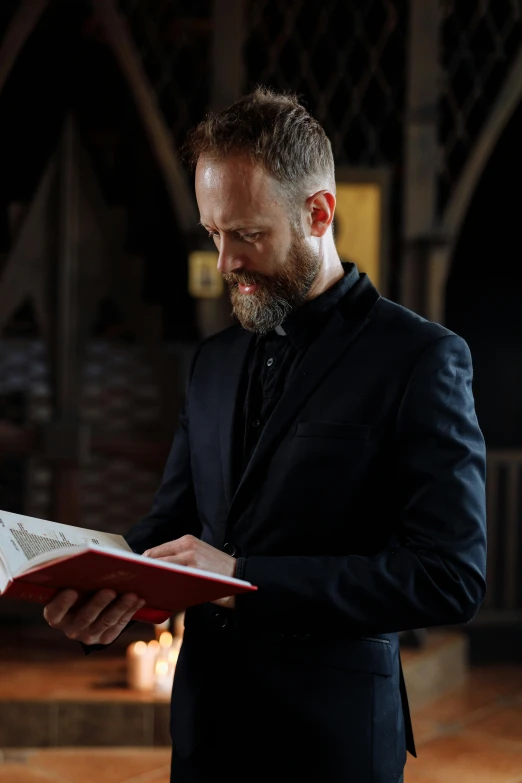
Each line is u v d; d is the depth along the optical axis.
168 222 5.05
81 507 4.16
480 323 5.02
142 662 3.36
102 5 3.71
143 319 4.08
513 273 4.98
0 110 4.92
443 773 3.14
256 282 1.30
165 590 1.16
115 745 3.26
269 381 1.43
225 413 1.46
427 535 1.24
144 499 4.20
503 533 4.74
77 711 3.24
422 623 1.22
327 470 1.30
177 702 1.42
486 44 4.46
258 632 1.34
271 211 1.25
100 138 4.93
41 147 4.99
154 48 4.10
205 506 1.45
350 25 4.41
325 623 1.27
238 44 3.75
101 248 4.01
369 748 1.31
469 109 4.00
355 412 1.31
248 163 1.24
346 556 1.26
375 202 3.84
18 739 3.23
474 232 4.98
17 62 4.83
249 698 1.33
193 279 3.82
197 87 4.11
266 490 1.33
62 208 3.92
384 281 3.84
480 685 4.05
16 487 4.21
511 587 4.49
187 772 1.39
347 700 1.31
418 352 1.32
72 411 3.99
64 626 1.21
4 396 4.24
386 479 1.32
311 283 1.34
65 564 1.05
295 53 4.54
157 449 4.11
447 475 1.25
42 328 3.97
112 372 4.16
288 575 1.23
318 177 1.30
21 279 3.93
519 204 4.93
